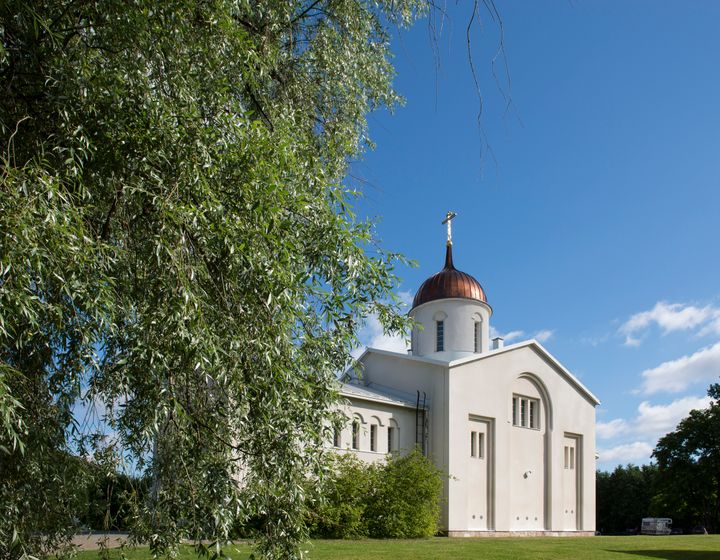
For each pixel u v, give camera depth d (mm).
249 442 6137
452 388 33562
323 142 9484
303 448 6609
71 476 6516
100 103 5984
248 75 7082
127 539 6816
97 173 6074
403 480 28578
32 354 6043
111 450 6422
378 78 10328
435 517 29938
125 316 5656
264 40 8203
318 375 7055
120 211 6176
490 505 34375
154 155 5945
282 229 6488
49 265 4836
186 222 5684
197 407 6105
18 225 4477
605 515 73688
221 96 6688
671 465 54500
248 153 6383
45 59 5871
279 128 7281
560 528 37906
